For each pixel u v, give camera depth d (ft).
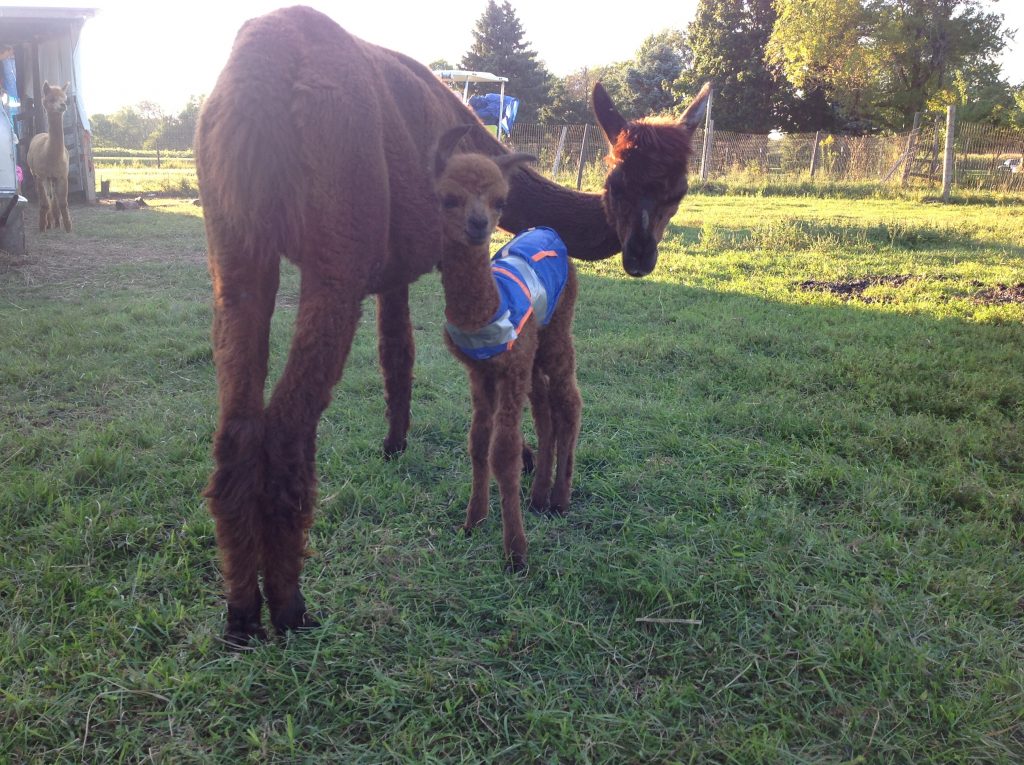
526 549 11.32
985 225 46.14
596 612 10.23
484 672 8.79
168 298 25.89
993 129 76.43
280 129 8.05
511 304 10.73
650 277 31.40
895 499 13.07
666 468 14.21
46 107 38.81
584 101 168.45
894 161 78.54
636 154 11.75
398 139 9.82
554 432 13.38
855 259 35.14
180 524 11.65
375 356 20.40
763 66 134.21
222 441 7.96
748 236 42.55
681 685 8.76
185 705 8.09
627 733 8.05
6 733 7.61
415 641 9.32
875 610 10.01
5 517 11.40
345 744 7.73
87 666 8.56
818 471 13.85
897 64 114.93
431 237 10.39
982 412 16.37
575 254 13.97
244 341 8.11
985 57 115.14
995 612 10.21
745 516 12.64
